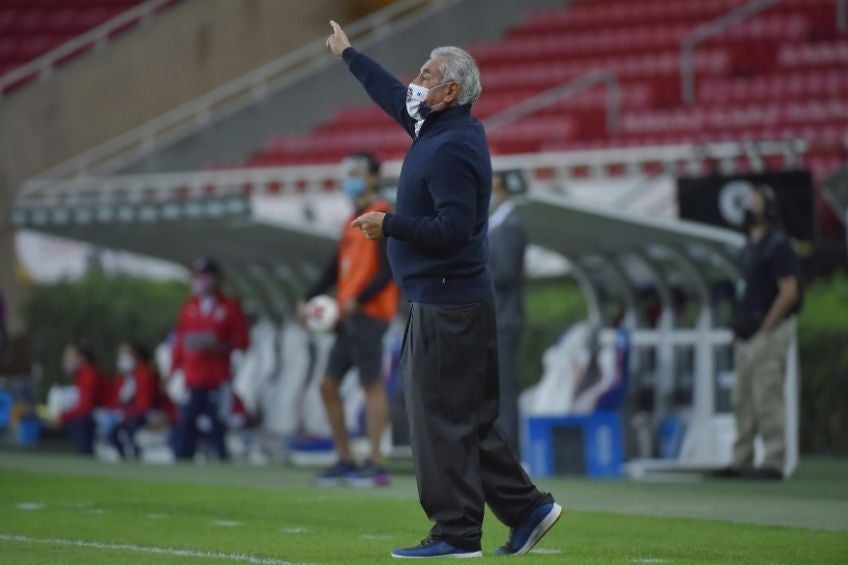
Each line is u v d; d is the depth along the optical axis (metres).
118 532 22.86
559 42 75.81
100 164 69.75
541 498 19.05
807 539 21.47
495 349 18.86
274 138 73.56
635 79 70.88
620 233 36.38
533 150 67.00
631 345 37.28
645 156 55.75
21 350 60.56
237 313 43.59
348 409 42.25
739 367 35.00
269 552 19.95
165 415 47.22
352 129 72.50
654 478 35.22
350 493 30.53
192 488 31.77
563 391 37.84
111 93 70.50
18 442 54.38
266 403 44.78
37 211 42.97
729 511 26.52
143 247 45.34
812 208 39.06
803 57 70.19
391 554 18.98
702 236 35.22
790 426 35.34
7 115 67.56
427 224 18.09
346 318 32.91
